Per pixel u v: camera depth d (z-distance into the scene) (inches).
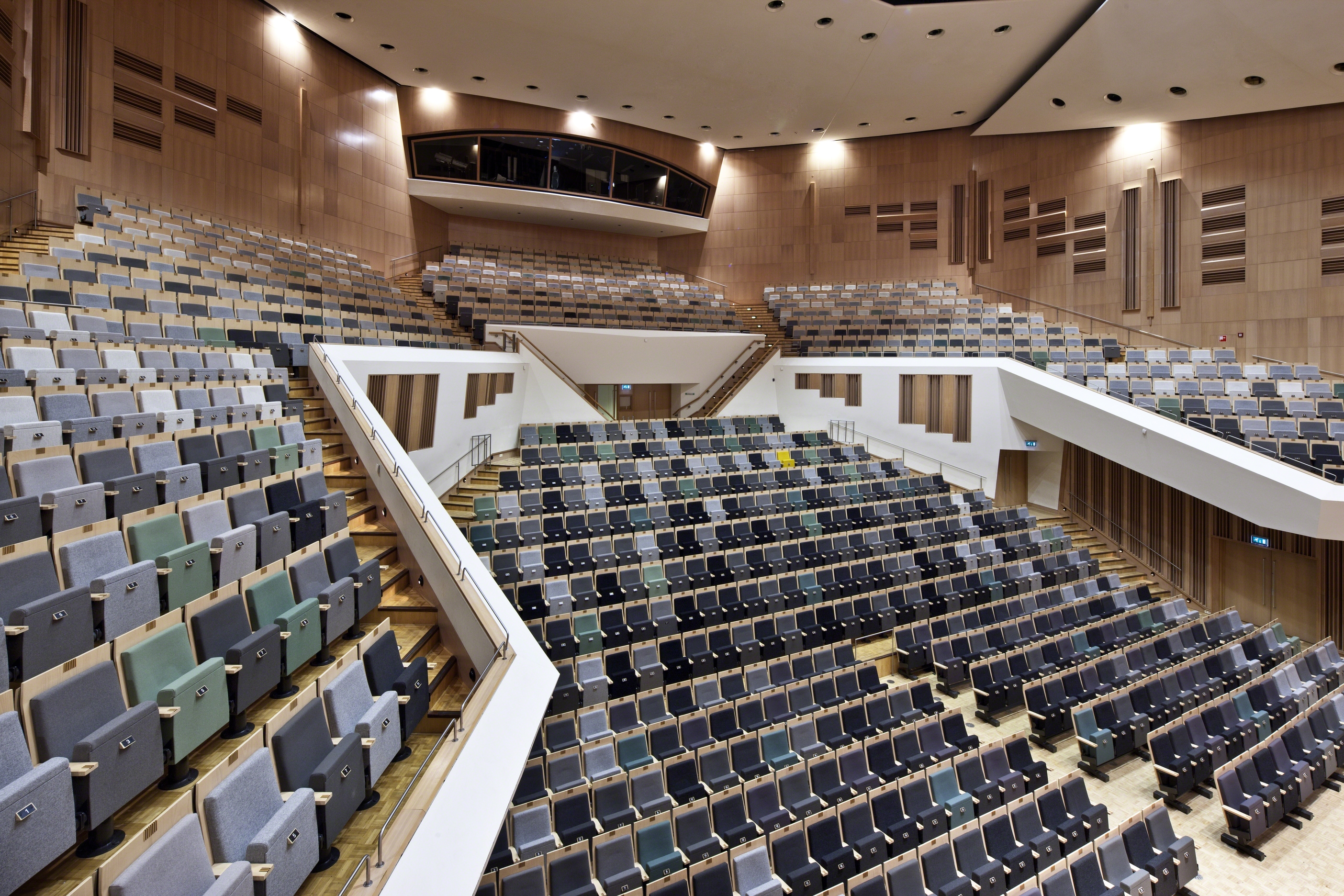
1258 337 451.2
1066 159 552.4
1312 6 329.1
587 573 310.5
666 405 602.9
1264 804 215.6
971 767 217.0
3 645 86.1
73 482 133.9
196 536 139.7
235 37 418.9
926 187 626.8
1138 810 233.0
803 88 518.6
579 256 660.1
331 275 422.6
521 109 563.8
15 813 69.2
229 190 415.5
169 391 184.9
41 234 290.8
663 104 556.4
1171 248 492.4
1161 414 391.9
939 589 356.5
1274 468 329.7
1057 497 495.2
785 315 615.8
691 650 277.7
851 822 191.0
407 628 175.6
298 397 259.6
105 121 350.3
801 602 327.9
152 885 72.8
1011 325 537.3
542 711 136.1
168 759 95.3
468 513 355.9
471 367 393.7
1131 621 342.3
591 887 163.3
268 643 119.8
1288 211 438.6
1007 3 392.5
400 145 553.9
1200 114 460.1
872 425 534.3
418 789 110.3
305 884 94.4
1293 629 375.6
